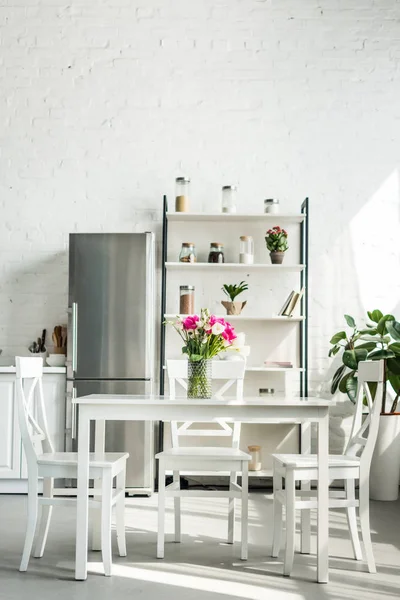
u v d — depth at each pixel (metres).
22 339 5.70
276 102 5.86
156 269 5.73
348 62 5.88
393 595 2.82
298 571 3.16
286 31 5.89
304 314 5.54
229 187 5.54
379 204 5.80
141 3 5.90
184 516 4.41
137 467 5.15
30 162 5.81
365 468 3.19
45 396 5.21
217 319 3.43
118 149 5.82
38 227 5.77
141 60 5.88
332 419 5.65
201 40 5.89
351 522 3.40
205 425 5.62
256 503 4.89
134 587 2.89
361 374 3.47
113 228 5.77
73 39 5.89
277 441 5.59
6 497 5.04
